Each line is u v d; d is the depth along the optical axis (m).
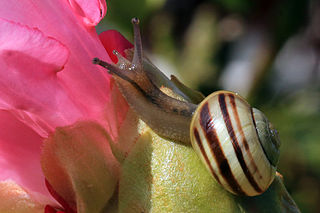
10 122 0.20
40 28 0.20
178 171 0.20
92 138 0.20
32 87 0.19
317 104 0.40
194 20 0.51
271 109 0.40
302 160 0.37
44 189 0.21
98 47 0.21
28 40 0.19
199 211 0.20
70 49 0.20
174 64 0.46
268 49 0.42
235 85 0.44
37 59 0.19
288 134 0.38
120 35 0.22
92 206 0.20
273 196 0.21
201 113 0.21
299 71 0.48
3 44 0.19
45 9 0.20
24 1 0.20
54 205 0.21
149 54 0.45
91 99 0.20
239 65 0.46
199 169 0.20
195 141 0.20
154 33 0.44
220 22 0.51
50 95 0.19
